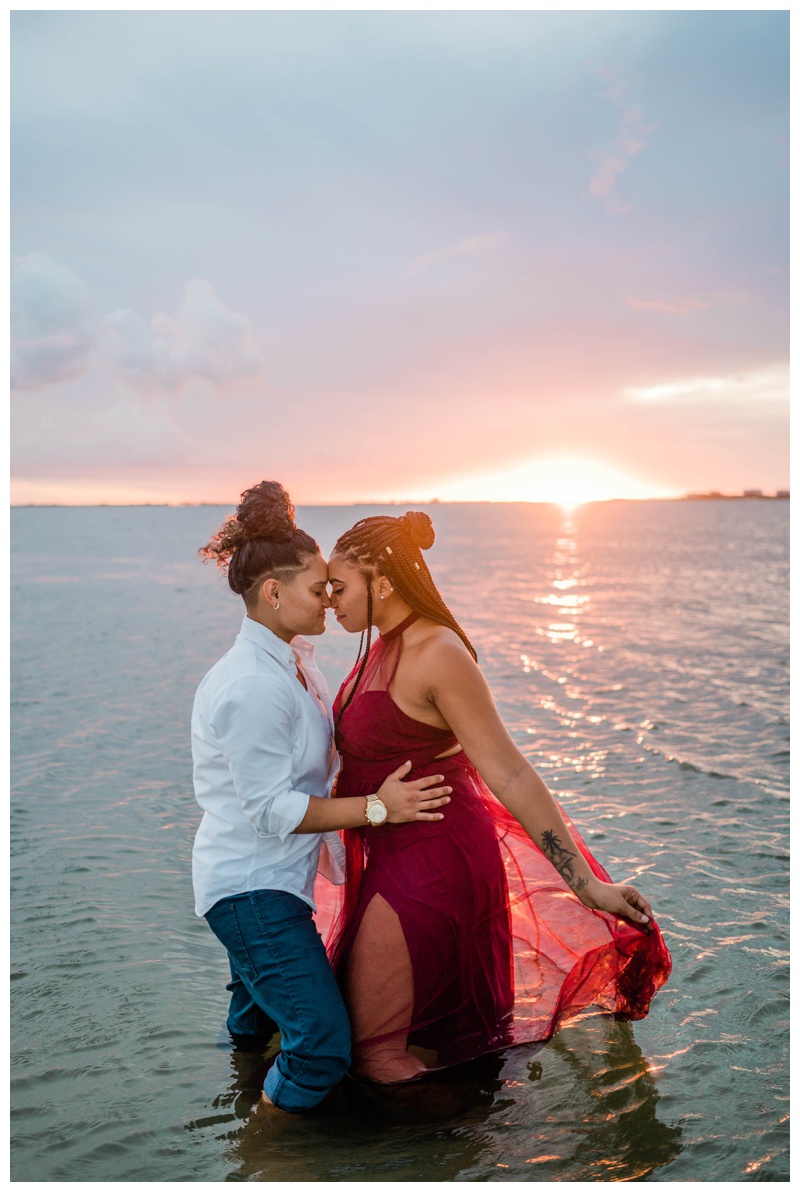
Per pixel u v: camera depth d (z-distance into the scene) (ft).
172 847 17.99
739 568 128.98
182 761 24.57
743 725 28.30
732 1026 11.28
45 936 14.03
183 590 90.63
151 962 13.24
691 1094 9.88
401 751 10.62
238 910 10.11
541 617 64.13
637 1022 11.41
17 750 25.79
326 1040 9.72
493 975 10.87
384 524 10.76
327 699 11.44
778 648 47.37
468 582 102.99
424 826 10.54
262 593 10.43
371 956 10.37
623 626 58.29
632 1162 8.75
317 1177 8.61
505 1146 9.06
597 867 11.05
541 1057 10.71
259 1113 9.77
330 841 11.14
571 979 10.93
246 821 10.25
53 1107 9.87
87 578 108.58
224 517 10.91
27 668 40.96
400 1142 9.20
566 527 366.22
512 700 32.53
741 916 14.40
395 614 10.79
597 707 31.24
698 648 47.44
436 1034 10.55
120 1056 10.88
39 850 17.75
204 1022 11.68
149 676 38.65
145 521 485.97
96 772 23.43
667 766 23.41
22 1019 11.69
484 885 10.68
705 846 17.57
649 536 266.36
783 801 20.44
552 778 22.33
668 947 13.34
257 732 9.87
